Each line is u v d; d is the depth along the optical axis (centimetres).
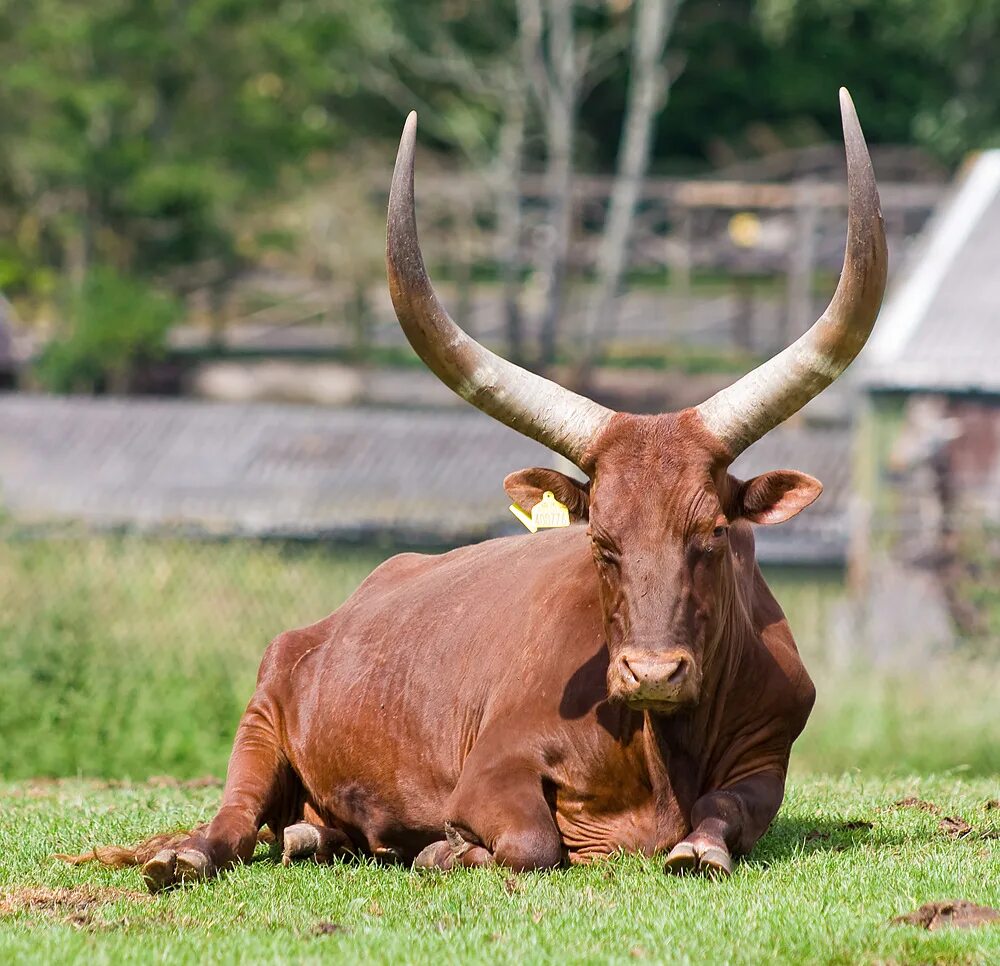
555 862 2320
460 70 16412
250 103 13612
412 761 2578
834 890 2153
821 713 4834
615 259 15425
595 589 2472
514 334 15638
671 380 15200
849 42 19100
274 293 17125
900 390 8750
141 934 2023
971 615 6794
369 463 9450
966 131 16900
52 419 10150
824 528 7712
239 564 6075
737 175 17438
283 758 2738
